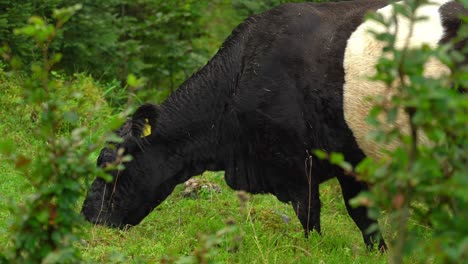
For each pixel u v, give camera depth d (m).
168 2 17.97
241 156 10.48
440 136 4.75
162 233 10.53
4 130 13.47
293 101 9.76
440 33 8.73
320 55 9.55
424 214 5.18
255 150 10.24
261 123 9.97
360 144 9.48
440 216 4.85
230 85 10.35
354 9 9.72
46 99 5.86
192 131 10.59
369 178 4.95
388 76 4.92
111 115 15.13
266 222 11.03
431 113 4.76
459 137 4.96
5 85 14.47
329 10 9.91
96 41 16.20
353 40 9.33
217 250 9.28
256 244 9.52
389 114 4.89
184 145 10.65
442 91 4.62
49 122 5.82
